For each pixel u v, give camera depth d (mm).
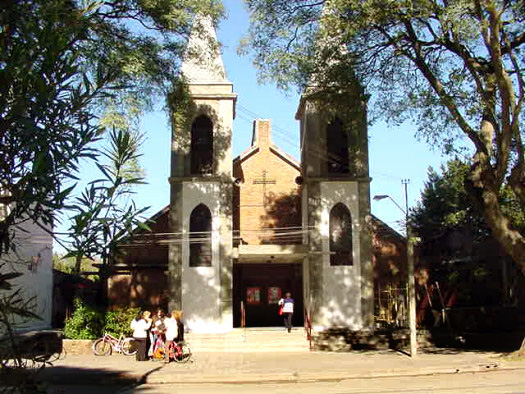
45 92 4988
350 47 21781
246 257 29125
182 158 28516
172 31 22562
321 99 23906
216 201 28203
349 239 28156
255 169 33406
